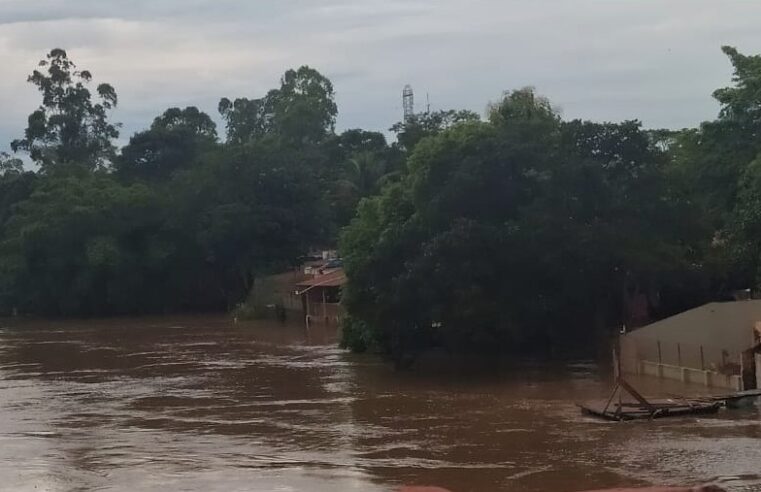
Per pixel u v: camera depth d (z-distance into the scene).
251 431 28.81
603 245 38.62
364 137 108.94
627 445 24.48
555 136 42.44
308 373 42.56
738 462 22.22
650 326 36.31
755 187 41.12
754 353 31.17
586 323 42.78
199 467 24.08
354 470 23.14
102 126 117.62
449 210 41.09
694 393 31.73
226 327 70.06
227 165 84.25
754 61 47.41
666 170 42.34
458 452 24.73
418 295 39.22
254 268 83.19
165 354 52.31
